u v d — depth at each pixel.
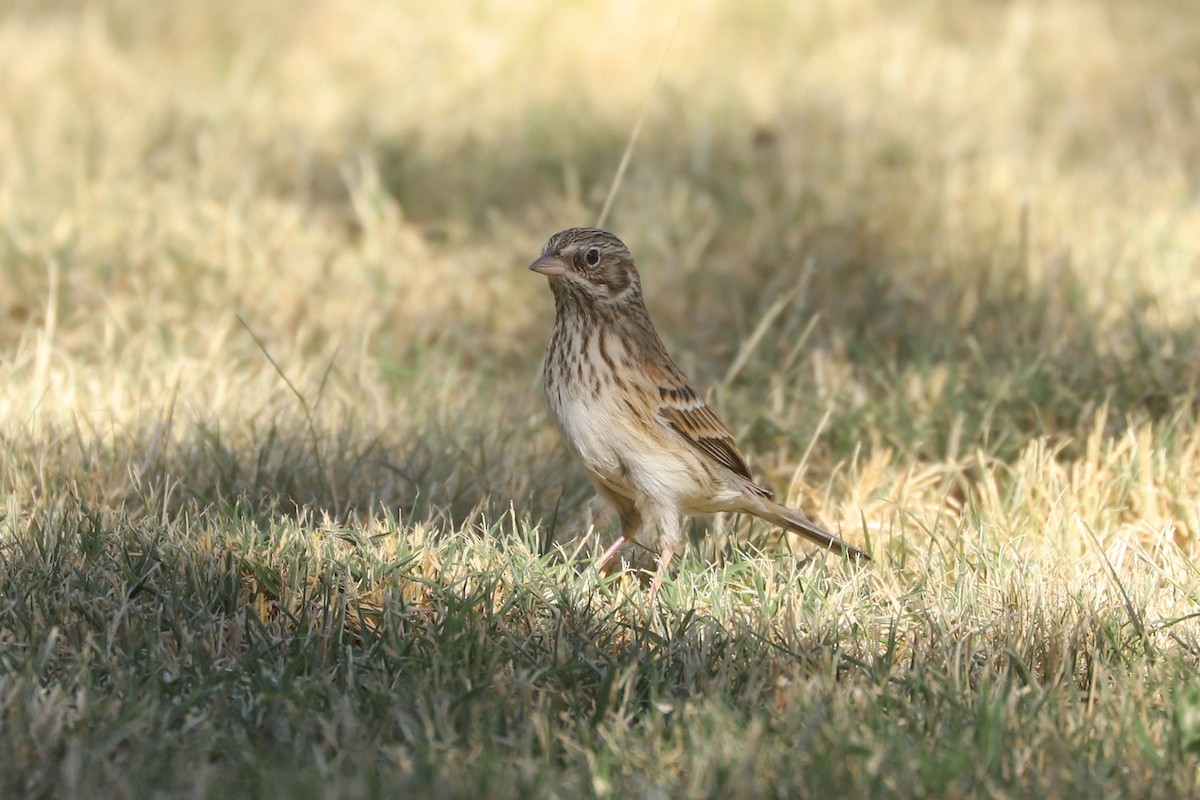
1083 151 28.39
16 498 14.97
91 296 21.92
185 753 10.21
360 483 16.23
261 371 19.52
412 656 11.73
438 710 10.71
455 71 33.72
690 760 10.43
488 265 24.47
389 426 17.61
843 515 16.67
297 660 11.48
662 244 24.47
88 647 11.47
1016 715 11.22
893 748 10.52
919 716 11.11
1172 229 23.48
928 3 37.62
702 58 34.53
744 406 19.09
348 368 19.97
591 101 31.19
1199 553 15.19
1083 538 15.41
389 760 10.39
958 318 21.55
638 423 14.79
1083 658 12.45
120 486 15.71
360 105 31.23
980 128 29.12
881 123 29.22
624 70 33.56
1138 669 12.06
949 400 18.67
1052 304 21.31
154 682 10.93
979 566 14.70
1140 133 29.09
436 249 25.27
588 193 27.31
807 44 35.78
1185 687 11.66
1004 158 26.45
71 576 12.72
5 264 22.52
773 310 19.08
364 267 23.81
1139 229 23.33
